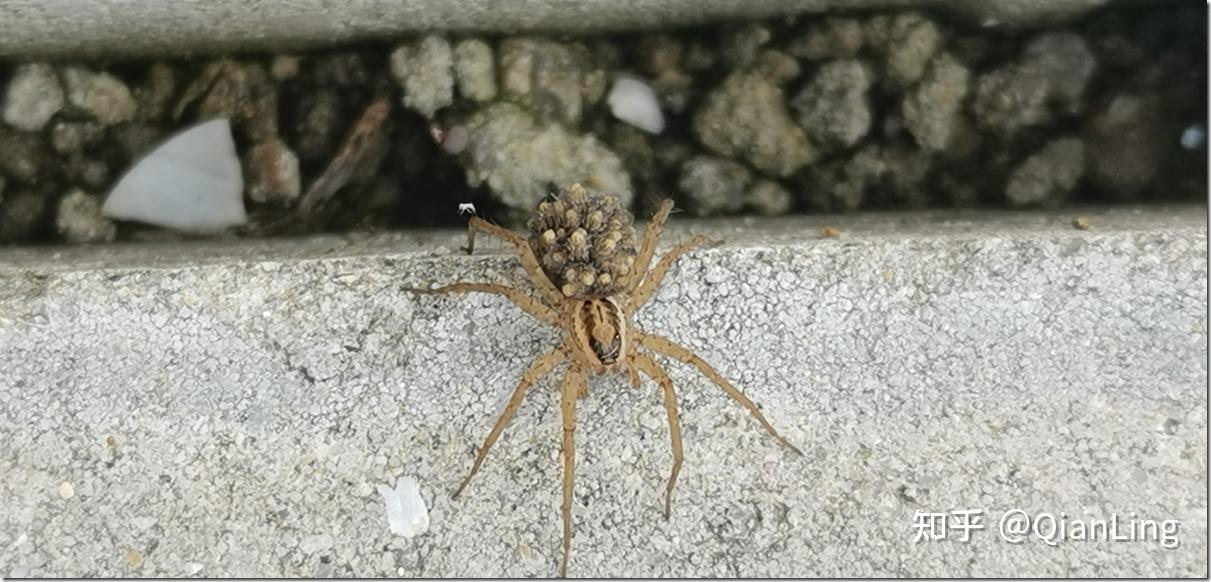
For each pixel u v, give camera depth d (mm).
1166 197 124
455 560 106
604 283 106
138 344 109
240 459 108
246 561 106
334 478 108
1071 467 107
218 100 125
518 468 108
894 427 109
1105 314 110
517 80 124
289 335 110
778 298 111
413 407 109
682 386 110
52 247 120
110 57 124
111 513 107
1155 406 108
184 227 123
